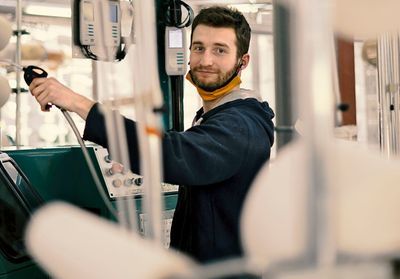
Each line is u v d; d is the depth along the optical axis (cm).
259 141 179
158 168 85
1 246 185
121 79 112
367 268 63
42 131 342
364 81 294
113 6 188
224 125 173
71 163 232
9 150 218
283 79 124
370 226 65
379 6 70
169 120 280
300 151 68
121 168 230
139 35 86
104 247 66
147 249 66
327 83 62
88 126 148
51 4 335
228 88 191
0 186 194
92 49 240
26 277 197
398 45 234
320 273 62
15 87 270
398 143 240
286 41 123
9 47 269
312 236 62
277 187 68
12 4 293
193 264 65
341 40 85
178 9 272
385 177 67
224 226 180
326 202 62
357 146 77
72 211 75
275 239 66
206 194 181
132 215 106
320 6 61
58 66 339
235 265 63
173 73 274
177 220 196
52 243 70
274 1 122
